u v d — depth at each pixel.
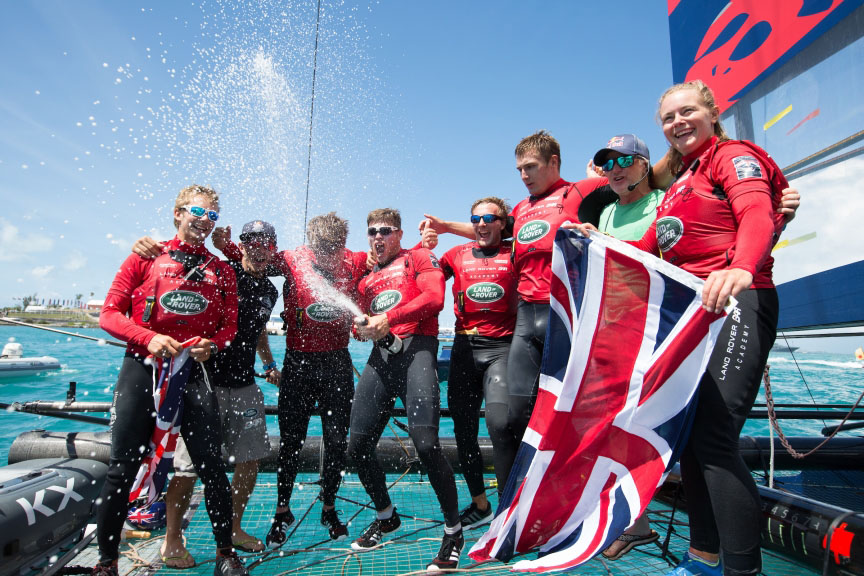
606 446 2.09
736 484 1.71
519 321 2.95
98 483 3.00
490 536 2.29
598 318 2.19
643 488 1.93
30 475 2.70
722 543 1.71
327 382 3.29
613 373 2.11
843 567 1.94
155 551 2.98
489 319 3.22
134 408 2.52
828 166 3.46
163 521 3.38
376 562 2.78
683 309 1.94
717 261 1.92
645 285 2.07
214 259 2.93
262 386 11.55
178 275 2.75
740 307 1.86
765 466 3.88
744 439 4.09
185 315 2.71
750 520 1.67
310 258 3.33
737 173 1.81
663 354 1.97
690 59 4.89
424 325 3.08
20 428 7.13
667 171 2.57
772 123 3.93
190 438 2.64
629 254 2.11
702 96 2.10
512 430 2.88
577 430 2.17
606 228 2.82
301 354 3.29
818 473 4.02
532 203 3.13
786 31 3.77
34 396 9.61
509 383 2.90
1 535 2.19
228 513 2.61
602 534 1.99
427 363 2.97
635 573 2.43
